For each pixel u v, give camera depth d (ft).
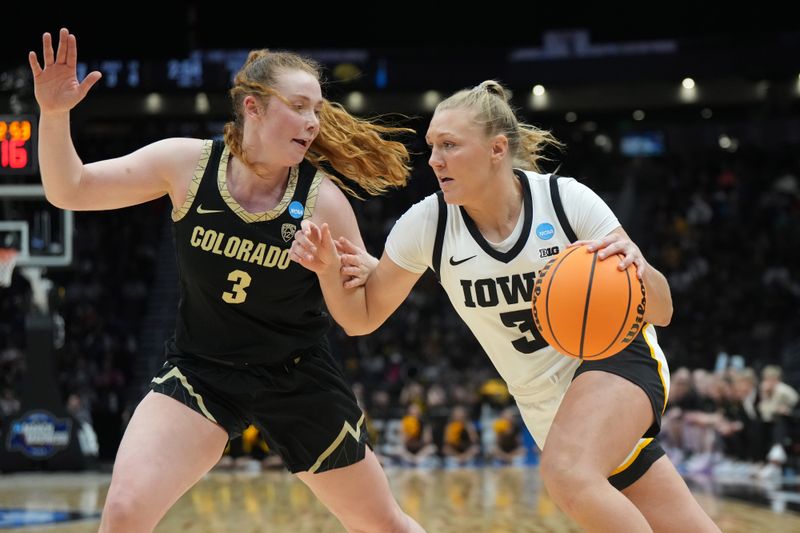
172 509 25.43
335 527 21.39
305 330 9.93
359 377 54.44
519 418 47.42
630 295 8.59
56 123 8.93
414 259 9.78
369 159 10.30
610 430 8.79
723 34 58.90
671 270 63.67
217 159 9.58
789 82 61.46
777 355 53.78
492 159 9.23
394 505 10.35
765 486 31.99
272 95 9.18
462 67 61.77
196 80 61.31
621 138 74.08
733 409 38.11
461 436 45.09
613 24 60.49
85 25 58.54
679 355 53.78
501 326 9.62
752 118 69.97
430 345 57.62
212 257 9.52
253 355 9.75
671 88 63.62
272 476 38.81
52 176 9.10
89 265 63.87
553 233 9.33
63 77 8.78
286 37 60.85
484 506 25.67
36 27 56.95
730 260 63.26
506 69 61.62
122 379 55.11
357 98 62.95
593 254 8.73
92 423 47.62
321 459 9.99
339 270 9.53
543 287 8.78
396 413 48.57
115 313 61.82
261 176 9.53
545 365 9.64
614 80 60.64
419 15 60.90
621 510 8.43
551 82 61.16
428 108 63.41
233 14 60.59
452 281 9.69
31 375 38.78
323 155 10.22
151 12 59.00
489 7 60.80
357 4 60.90
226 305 9.62
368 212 70.44
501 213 9.44
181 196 9.53
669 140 74.18
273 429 10.01
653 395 9.17
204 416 9.59
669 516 9.51
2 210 42.11
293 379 9.86
